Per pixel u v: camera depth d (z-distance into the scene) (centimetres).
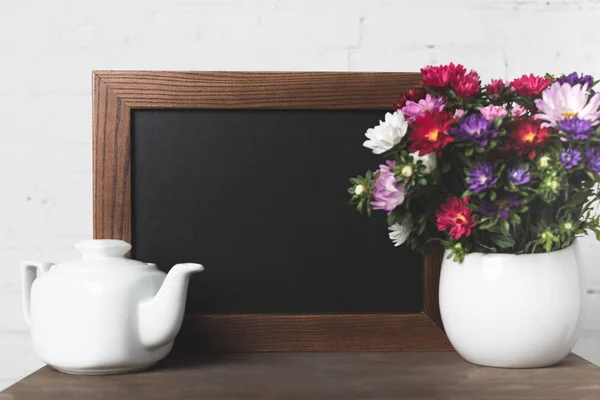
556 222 93
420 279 109
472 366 97
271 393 84
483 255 93
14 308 135
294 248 108
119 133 106
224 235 107
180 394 83
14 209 135
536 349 92
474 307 93
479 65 137
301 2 136
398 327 108
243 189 108
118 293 90
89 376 92
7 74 135
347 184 108
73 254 136
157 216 107
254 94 107
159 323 91
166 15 136
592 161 86
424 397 82
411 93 98
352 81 108
